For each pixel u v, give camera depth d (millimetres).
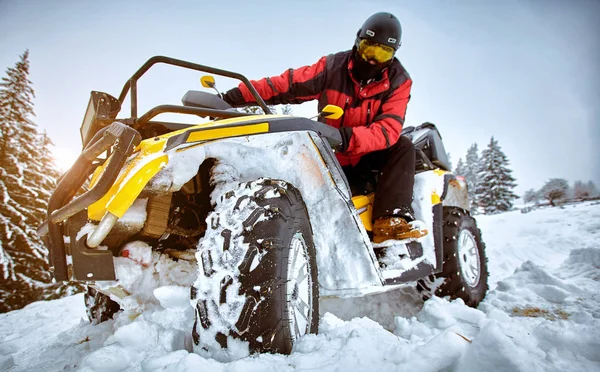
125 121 1754
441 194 2904
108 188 1376
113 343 1442
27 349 2459
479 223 10953
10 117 18203
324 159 1672
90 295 2316
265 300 1221
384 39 2639
